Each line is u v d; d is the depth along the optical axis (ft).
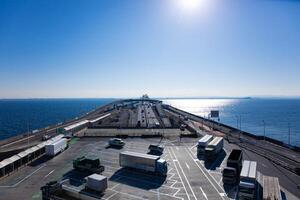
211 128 323.78
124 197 115.75
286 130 502.79
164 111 605.73
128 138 253.85
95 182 120.26
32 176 144.77
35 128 510.58
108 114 524.93
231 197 115.85
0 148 212.84
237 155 150.20
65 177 142.61
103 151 200.95
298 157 184.65
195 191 122.52
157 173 144.15
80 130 300.61
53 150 185.16
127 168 156.04
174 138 252.62
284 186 126.21
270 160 172.14
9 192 122.52
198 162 169.68
